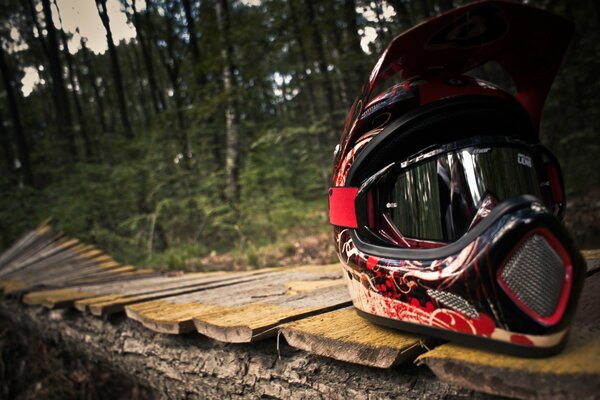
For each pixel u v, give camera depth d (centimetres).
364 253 120
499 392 85
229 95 672
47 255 561
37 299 317
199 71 688
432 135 115
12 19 1634
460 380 90
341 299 191
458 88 113
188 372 187
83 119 1432
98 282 393
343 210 128
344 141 130
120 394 290
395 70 115
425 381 109
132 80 2531
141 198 809
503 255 86
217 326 163
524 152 112
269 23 618
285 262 543
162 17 1453
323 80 616
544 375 79
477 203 105
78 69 2262
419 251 105
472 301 91
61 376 322
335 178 137
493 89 115
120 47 2234
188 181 820
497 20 104
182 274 401
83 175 838
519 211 87
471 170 107
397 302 111
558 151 730
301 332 133
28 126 1805
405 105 114
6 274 496
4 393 351
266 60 662
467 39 109
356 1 573
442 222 110
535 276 85
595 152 682
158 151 848
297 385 140
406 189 116
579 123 661
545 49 117
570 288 83
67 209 785
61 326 305
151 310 219
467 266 92
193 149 835
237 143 785
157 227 774
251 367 157
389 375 117
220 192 768
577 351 86
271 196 700
